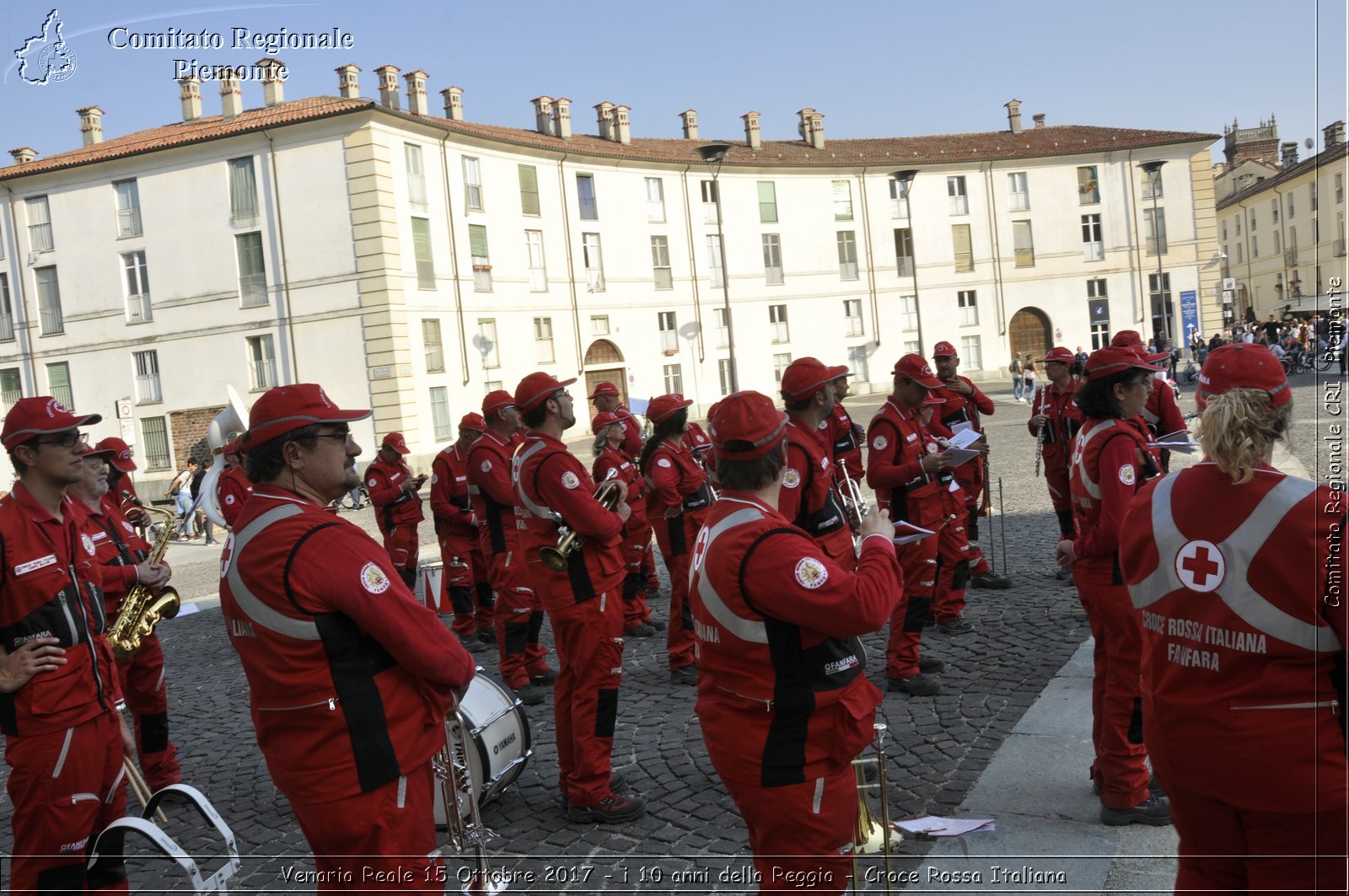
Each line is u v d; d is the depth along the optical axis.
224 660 9.67
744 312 45.25
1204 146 48.91
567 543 4.90
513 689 7.55
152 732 6.01
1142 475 4.35
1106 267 49.34
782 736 2.99
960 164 48.38
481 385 35.06
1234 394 2.50
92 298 34.31
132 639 5.61
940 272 48.69
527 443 5.24
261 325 32.53
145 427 34.22
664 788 5.32
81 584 4.18
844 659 3.06
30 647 3.88
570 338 39.00
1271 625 2.43
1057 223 49.25
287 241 31.98
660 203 42.81
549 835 4.87
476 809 4.05
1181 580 2.60
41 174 34.09
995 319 49.19
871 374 48.12
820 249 47.06
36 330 35.00
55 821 3.94
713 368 44.38
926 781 5.06
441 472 9.48
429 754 3.19
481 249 35.38
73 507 4.32
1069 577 9.32
